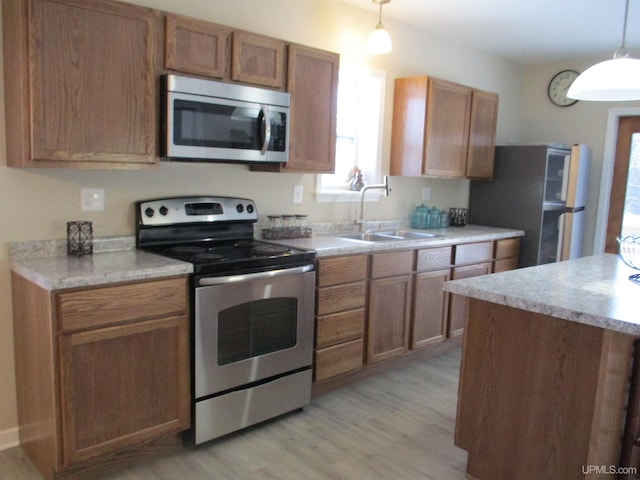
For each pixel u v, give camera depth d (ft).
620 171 15.70
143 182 8.76
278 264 8.51
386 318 10.84
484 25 12.76
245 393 8.36
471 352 7.27
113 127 7.31
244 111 8.68
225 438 8.37
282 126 9.29
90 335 6.59
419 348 11.77
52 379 6.44
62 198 7.95
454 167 13.34
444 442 8.46
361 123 12.78
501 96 16.42
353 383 10.66
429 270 11.64
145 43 7.49
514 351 6.81
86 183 8.14
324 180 12.14
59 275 6.47
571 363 6.25
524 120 17.26
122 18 7.23
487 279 7.52
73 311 6.42
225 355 8.01
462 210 14.76
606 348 5.91
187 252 8.46
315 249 9.22
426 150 12.41
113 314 6.75
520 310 6.70
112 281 6.70
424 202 14.39
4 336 7.68
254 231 10.32
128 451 7.43
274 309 8.59
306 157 9.91
